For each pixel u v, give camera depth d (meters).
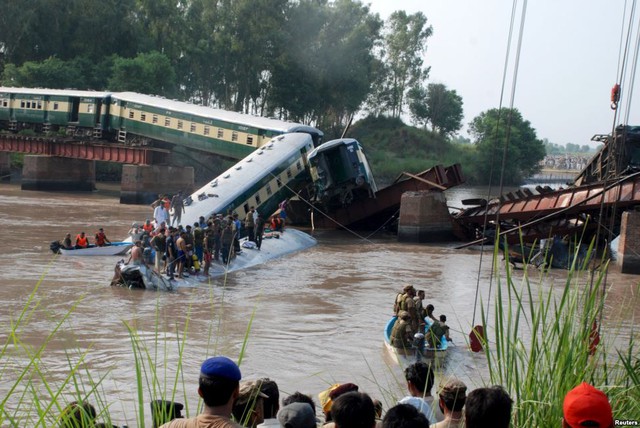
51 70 95.38
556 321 6.36
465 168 135.88
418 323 19.59
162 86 100.12
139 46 107.38
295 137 51.03
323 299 27.58
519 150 136.38
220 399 4.54
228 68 117.50
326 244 46.56
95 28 104.06
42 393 13.86
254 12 113.88
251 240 38.50
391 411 4.66
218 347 19.45
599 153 43.69
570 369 6.10
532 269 36.41
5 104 75.31
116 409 13.73
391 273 34.75
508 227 45.34
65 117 70.50
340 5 122.19
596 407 4.37
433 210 48.09
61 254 34.69
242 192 43.25
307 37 119.25
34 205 59.69
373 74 140.75
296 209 55.56
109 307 23.92
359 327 22.98
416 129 150.88
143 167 66.19
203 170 107.00
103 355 17.94
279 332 21.86
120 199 66.25
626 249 35.50
